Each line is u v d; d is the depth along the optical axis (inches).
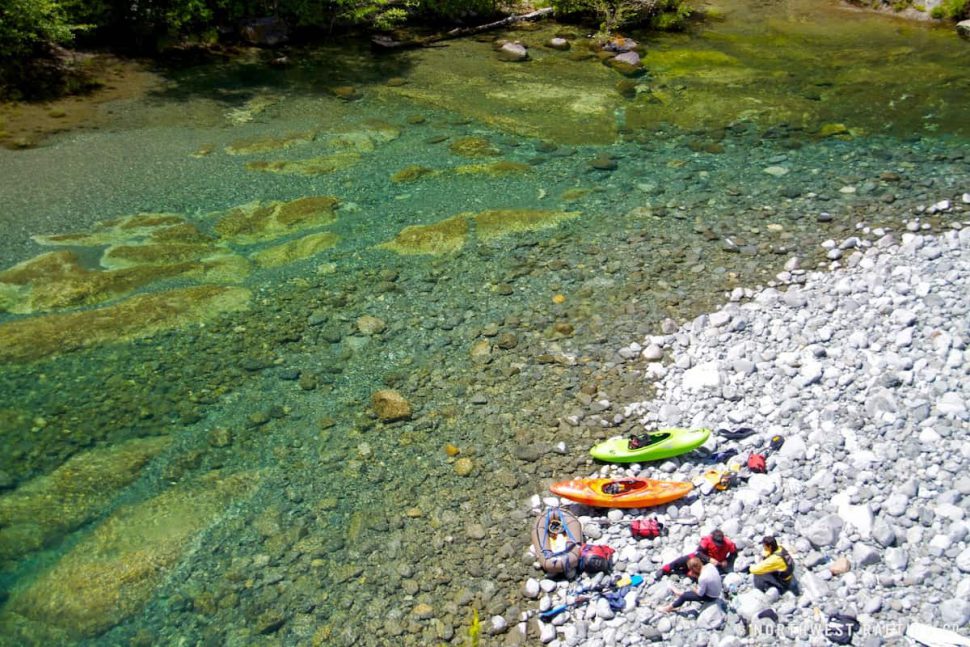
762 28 1179.3
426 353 554.3
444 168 786.8
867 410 465.1
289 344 564.7
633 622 371.9
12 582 406.9
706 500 428.8
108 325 576.4
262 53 1058.1
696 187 738.2
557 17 1206.9
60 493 454.3
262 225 696.4
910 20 1187.3
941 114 866.8
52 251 652.7
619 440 468.8
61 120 861.2
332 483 459.5
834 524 394.3
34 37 881.5
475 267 639.8
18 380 529.3
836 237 647.8
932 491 407.2
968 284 558.6
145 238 672.4
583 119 887.1
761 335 544.1
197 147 820.0
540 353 549.6
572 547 400.2
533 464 466.6
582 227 684.7
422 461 471.8
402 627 381.7
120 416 505.0
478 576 404.2
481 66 1039.6
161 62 1008.9
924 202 687.7
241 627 384.5
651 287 607.5
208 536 430.0
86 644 378.9
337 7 1098.1
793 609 363.3
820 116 874.1
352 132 859.4
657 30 1167.0
